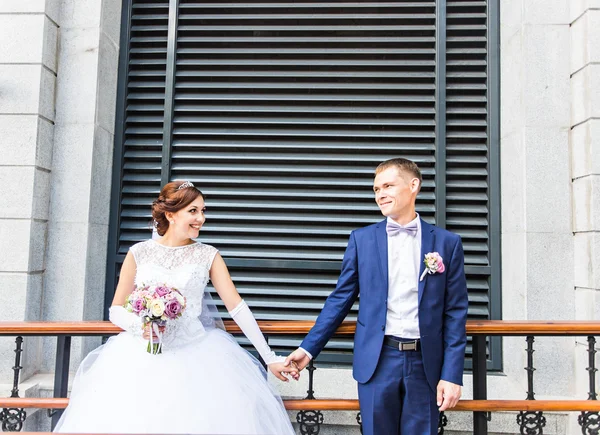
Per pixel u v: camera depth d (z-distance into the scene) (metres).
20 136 2.70
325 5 3.21
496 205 3.01
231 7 3.25
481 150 3.05
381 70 3.16
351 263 1.88
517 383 2.74
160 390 1.67
